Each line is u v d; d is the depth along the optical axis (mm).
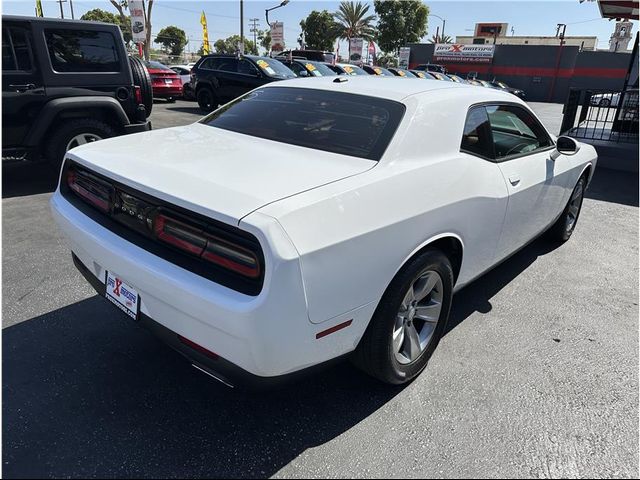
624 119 10695
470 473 2102
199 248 1938
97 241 2244
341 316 2037
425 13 53688
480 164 2893
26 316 3119
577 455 2225
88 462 2053
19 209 5156
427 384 2664
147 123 6590
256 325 1761
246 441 2215
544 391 2652
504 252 3430
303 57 27219
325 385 2623
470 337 3156
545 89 39281
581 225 5738
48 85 5594
